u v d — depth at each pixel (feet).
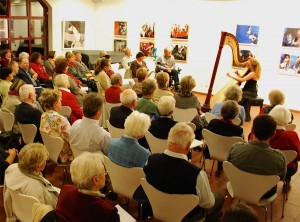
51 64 25.75
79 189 6.02
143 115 9.02
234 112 12.09
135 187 9.04
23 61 21.20
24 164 7.14
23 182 7.16
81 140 10.23
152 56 35.06
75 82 20.48
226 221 4.54
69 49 36.63
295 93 27.37
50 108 11.47
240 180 9.18
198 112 15.98
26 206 7.05
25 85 12.58
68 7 35.65
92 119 10.21
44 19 34.24
